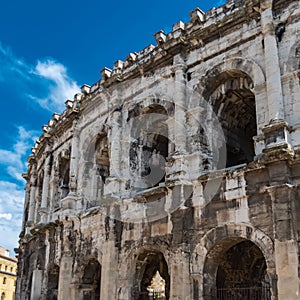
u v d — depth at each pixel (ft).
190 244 102.53
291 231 85.46
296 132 92.07
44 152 184.85
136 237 116.16
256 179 95.04
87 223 135.33
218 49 113.39
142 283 136.87
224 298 106.83
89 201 145.79
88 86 158.20
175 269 101.76
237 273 112.88
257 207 93.56
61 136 172.35
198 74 116.47
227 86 112.57
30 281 170.19
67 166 169.37
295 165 89.97
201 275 99.09
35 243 169.68
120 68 141.18
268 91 97.55
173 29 126.52
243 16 108.88
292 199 88.12
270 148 90.27
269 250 89.25
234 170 98.73
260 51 104.73
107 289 116.37
